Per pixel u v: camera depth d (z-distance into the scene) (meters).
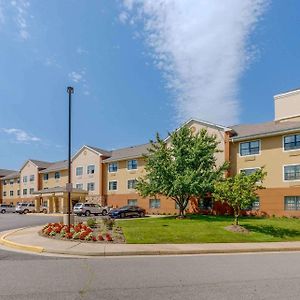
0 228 26.45
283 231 23.42
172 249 15.60
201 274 10.37
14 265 11.62
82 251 14.55
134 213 40.94
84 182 60.12
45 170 70.00
